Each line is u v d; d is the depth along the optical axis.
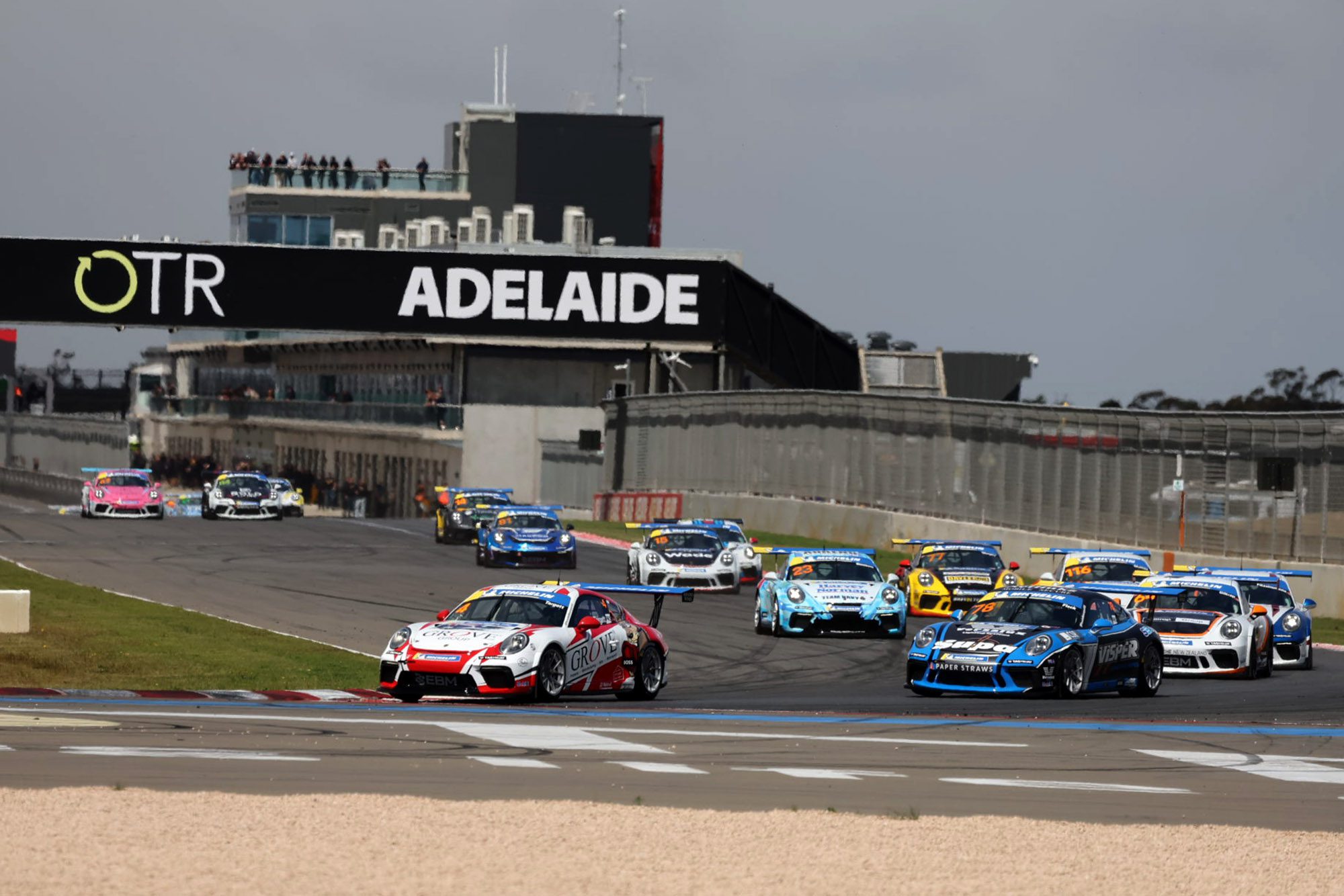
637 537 161.00
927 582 96.56
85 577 106.81
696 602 104.69
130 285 169.12
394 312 174.88
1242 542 110.06
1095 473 123.06
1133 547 118.88
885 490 148.75
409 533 160.25
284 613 89.62
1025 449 131.12
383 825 30.12
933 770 41.06
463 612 60.31
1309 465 105.44
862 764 41.97
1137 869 28.39
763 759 42.25
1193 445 114.12
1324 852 30.52
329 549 136.25
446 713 52.22
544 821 31.09
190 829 29.23
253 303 171.62
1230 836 31.75
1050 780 40.00
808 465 160.62
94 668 64.75
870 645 83.69
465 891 25.56
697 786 37.09
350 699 58.81
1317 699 63.66
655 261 179.75
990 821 32.56
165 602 93.25
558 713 53.19
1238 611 74.75
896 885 26.77
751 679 70.31
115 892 24.69
